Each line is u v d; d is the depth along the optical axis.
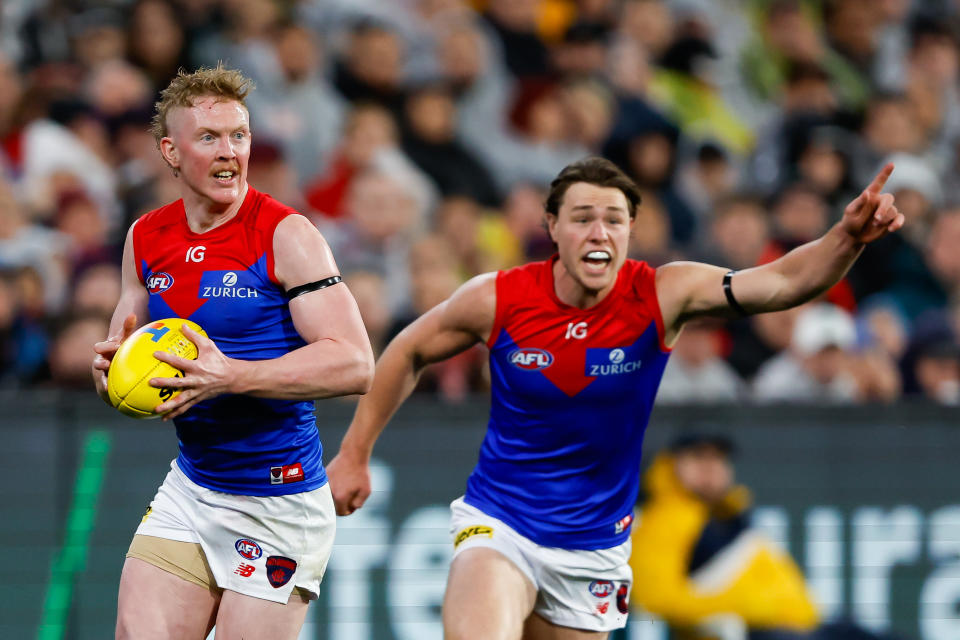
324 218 30.84
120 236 28.33
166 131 12.59
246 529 13.17
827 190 35.06
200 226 12.74
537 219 32.16
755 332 27.41
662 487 21.55
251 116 31.58
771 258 30.53
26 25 33.91
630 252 30.20
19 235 27.44
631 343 14.31
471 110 34.78
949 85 41.38
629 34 39.56
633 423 14.73
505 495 14.93
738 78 41.03
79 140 30.77
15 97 30.69
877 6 42.66
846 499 21.97
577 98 35.16
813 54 41.22
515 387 14.59
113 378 11.85
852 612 21.62
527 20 37.19
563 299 14.38
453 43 34.75
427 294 27.05
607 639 15.75
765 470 21.83
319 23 35.91
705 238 31.55
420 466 21.50
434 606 21.16
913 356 27.34
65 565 20.59
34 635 20.33
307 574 13.55
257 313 12.59
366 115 31.66
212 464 13.12
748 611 21.17
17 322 25.03
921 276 31.44
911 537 22.02
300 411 13.20
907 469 22.12
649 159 34.12
